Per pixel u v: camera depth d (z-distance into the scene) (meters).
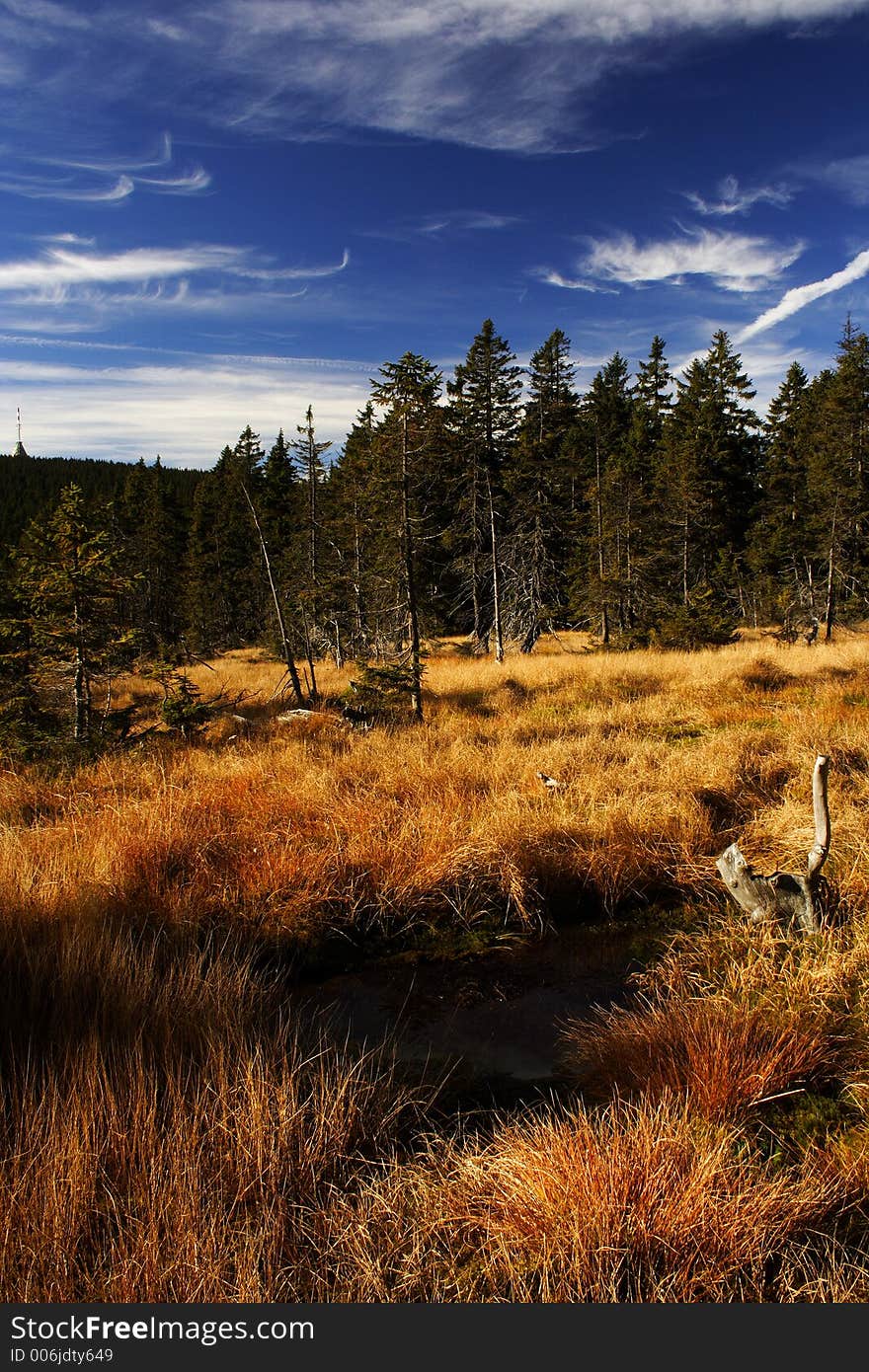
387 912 5.21
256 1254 2.27
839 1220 2.44
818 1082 3.18
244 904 5.10
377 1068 3.53
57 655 9.89
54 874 4.99
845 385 29.05
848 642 22.11
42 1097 2.62
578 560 33.38
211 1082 2.97
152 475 49.28
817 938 4.20
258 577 33.84
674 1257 2.24
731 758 7.83
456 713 12.99
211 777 7.74
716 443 38.59
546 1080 3.45
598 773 7.55
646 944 4.86
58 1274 2.16
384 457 14.27
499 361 31.39
